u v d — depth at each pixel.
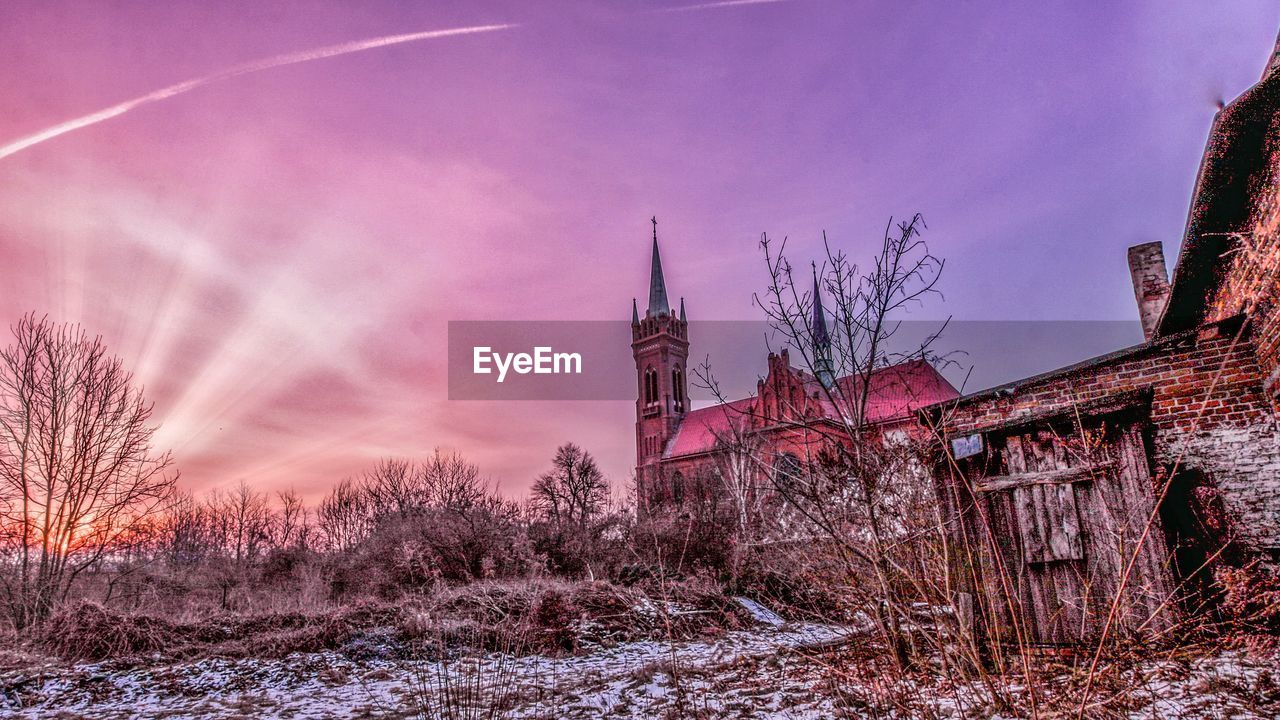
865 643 6.45
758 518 16.36
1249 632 6.07
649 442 75.25
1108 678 4.94
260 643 11.97
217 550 39.72
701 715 6.70
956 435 7.68
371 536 35.09
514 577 21.38
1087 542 6.85
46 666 10.65
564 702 7.95
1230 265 8.27
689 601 16.34
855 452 6.62
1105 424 7.00
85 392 18.00
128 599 20.08
